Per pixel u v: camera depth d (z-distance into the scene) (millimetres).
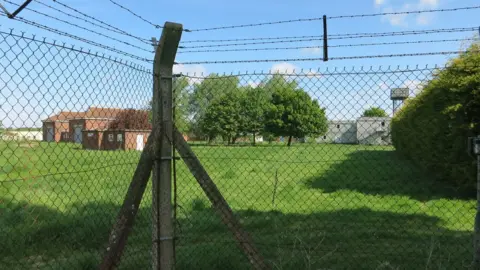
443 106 9789
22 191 7371
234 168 13234
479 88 8656
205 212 7176
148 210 5145
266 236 6066
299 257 4859
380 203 8898
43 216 6469
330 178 12617
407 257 5078
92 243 5406
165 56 3354
